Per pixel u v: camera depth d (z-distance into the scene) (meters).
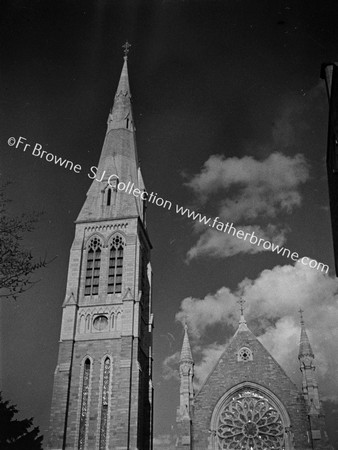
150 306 73.06
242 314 65.44
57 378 62.62
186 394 60.31
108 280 69.44
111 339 65.25
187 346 63.72
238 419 58.94
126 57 78.69
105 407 61.75
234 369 61.47
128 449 58.50
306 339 61.69
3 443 50.97
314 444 55.25
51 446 58.72
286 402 58.72
